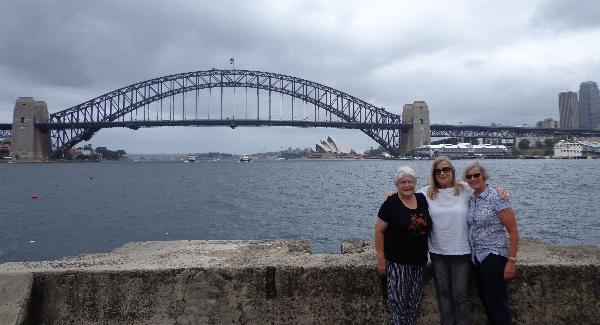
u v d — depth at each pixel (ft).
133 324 11.10
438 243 11.11
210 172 361.51
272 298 11.30
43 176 301.22
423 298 11.38
